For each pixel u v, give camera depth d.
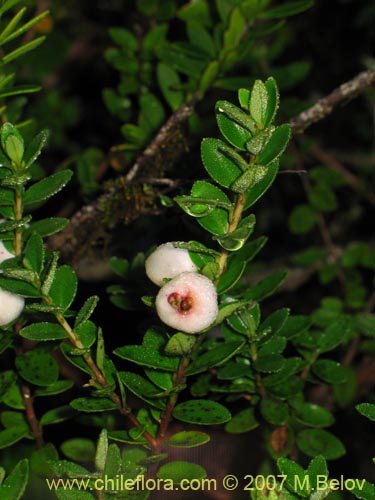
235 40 0.31
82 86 0.51
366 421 0.37
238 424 0.28
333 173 0.37
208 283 0.24
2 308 0.25
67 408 0.28
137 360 0.25
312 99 0.51
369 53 0.51
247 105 0.24
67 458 0.32
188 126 0.32
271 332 0.27
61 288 0.25
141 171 0.31
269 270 0.40
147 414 0.26
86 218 0.32
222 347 0.26
